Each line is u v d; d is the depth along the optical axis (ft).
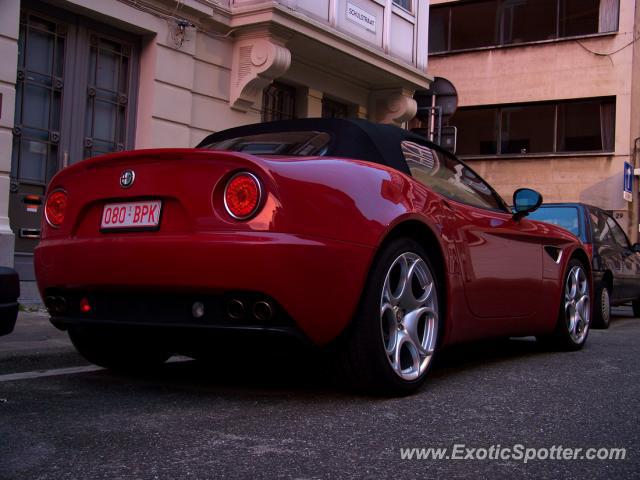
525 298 15.02
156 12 28.68
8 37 23.56
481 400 11.02
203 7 30.22
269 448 8.13
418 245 11.40
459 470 7.54
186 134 30.25
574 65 64.18
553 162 64.80
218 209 9.64
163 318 10.07
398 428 9.14
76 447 8.08
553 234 16.58
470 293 12.79
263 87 32.78
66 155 26.35
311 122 12.66
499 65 67.05
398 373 10.82
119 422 9.28
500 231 14.07
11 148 23.72
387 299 10.74
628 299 30.89
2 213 23.45
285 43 32.94
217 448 8.08
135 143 28.96
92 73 27.35
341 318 9.95
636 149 62.39
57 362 14.38
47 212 11.46
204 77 31.14
